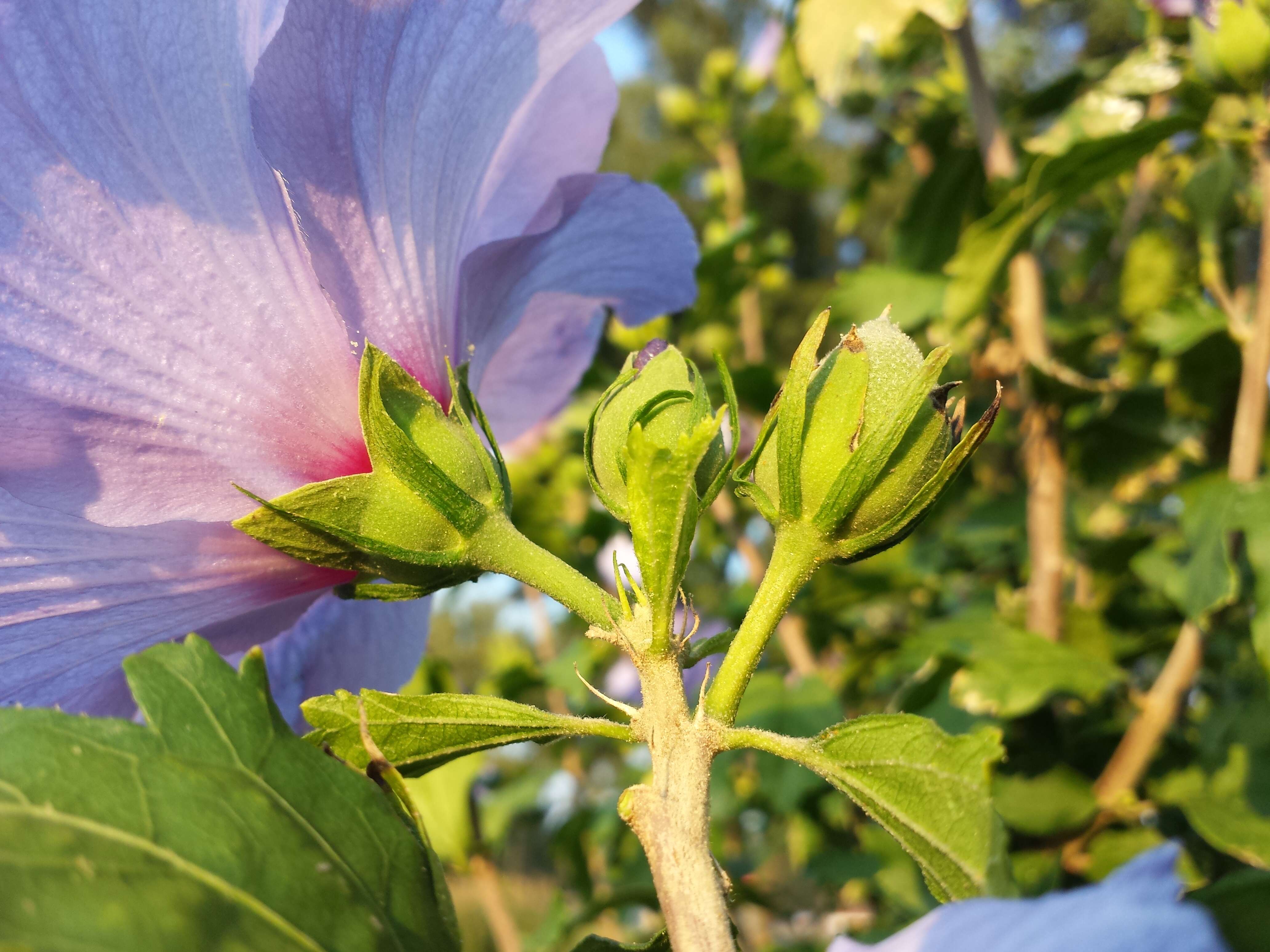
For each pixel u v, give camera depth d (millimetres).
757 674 297
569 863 386
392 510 107
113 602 112
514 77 119
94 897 71
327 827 87
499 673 361
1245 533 203
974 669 229
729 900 92
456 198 122
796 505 101
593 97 141
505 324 142
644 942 107
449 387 120
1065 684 223
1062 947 57
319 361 111
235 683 92
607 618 105
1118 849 225
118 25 99
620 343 334
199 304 106
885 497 99
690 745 96
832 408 100
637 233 149
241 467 110
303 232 107
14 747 77
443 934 89
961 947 63
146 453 108
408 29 108
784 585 102
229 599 118
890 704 245
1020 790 234
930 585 374
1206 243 245
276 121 103
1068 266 420
